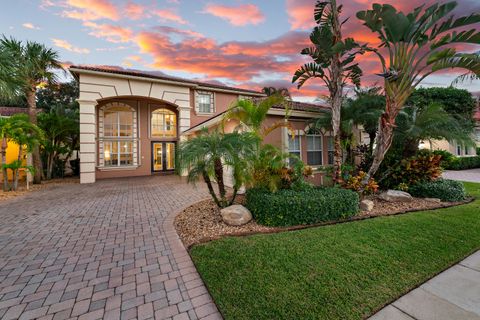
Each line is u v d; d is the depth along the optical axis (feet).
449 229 14.01
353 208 17.02
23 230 15.74
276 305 7.63
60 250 12.59
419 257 10.64
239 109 19.10
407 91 18.43
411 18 16.08
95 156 41.70
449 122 21.91
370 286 8.55
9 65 26.37
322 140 33.47
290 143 30.40
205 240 13.41
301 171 19.06
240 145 16.07
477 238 12.74
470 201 21.52
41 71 35.63
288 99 22.63
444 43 16.31
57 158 46.55
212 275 9.55
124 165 48.55
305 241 12.45
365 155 28.32
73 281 9.59
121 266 10.85
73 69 37.73
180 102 46.98
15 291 8.90
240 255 11.03
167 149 54.54
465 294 8.21
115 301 8.31
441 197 21.44
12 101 28.27
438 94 54.65
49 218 18.53
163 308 7.93
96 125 46.21
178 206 22.35
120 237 14.47
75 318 7.49
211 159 16.14
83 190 31.78
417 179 23.48
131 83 42.57
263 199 15.66
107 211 20.63
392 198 21.21
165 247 12.94
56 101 79.66
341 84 20.68
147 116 51.72
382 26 17.49
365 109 29.25
